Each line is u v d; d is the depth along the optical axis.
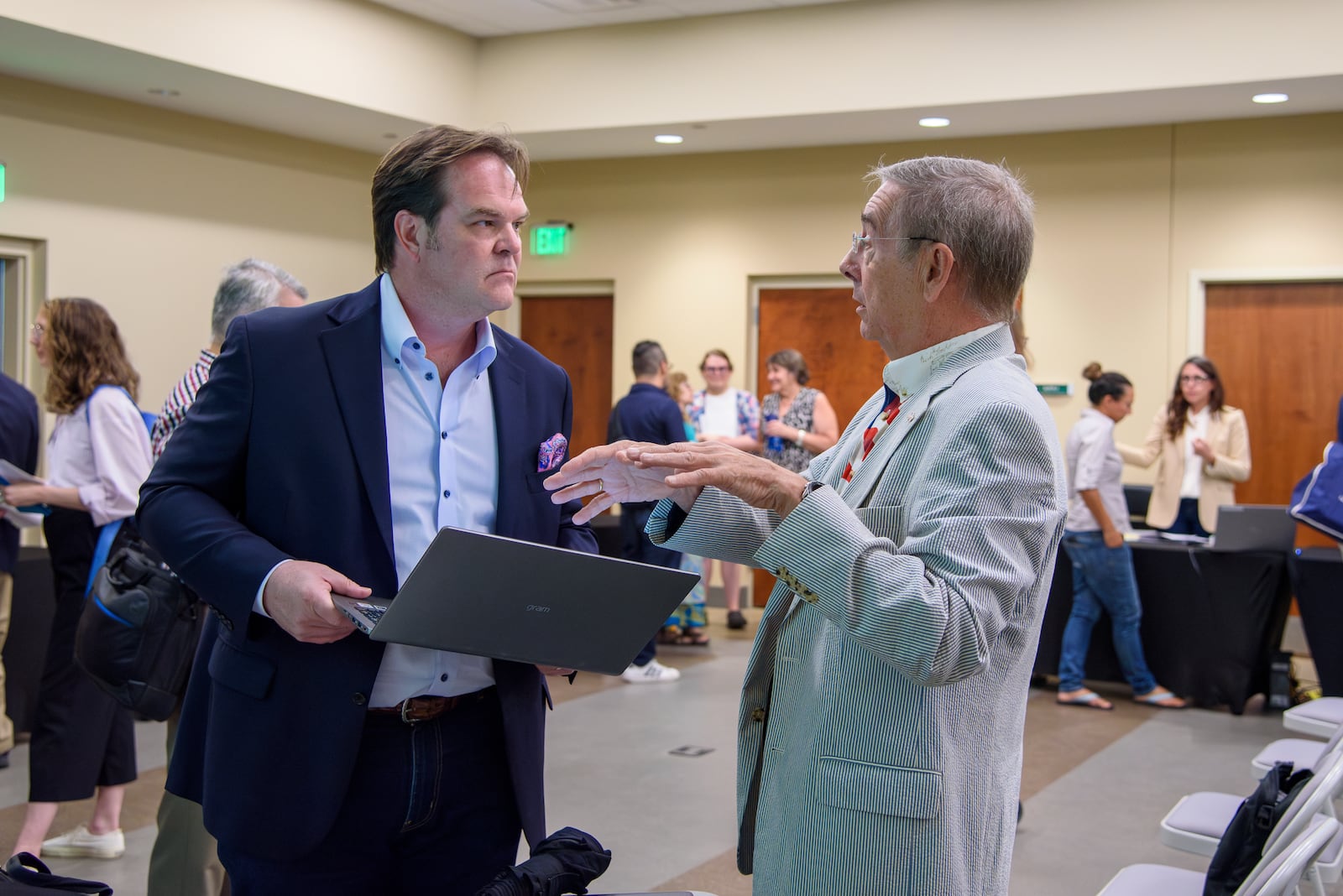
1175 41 6.17
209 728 1.75
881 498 1.51
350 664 1.67
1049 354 7.54
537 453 1.87
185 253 7.09
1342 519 3.54
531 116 7.44
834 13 6.78
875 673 1.46
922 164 1.57
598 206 8.65
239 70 6.18
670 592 1.61
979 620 1.33
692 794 4.29
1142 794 4.40
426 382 1.78
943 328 1.55
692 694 5.81
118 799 3.61
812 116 6.92
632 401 6.19
